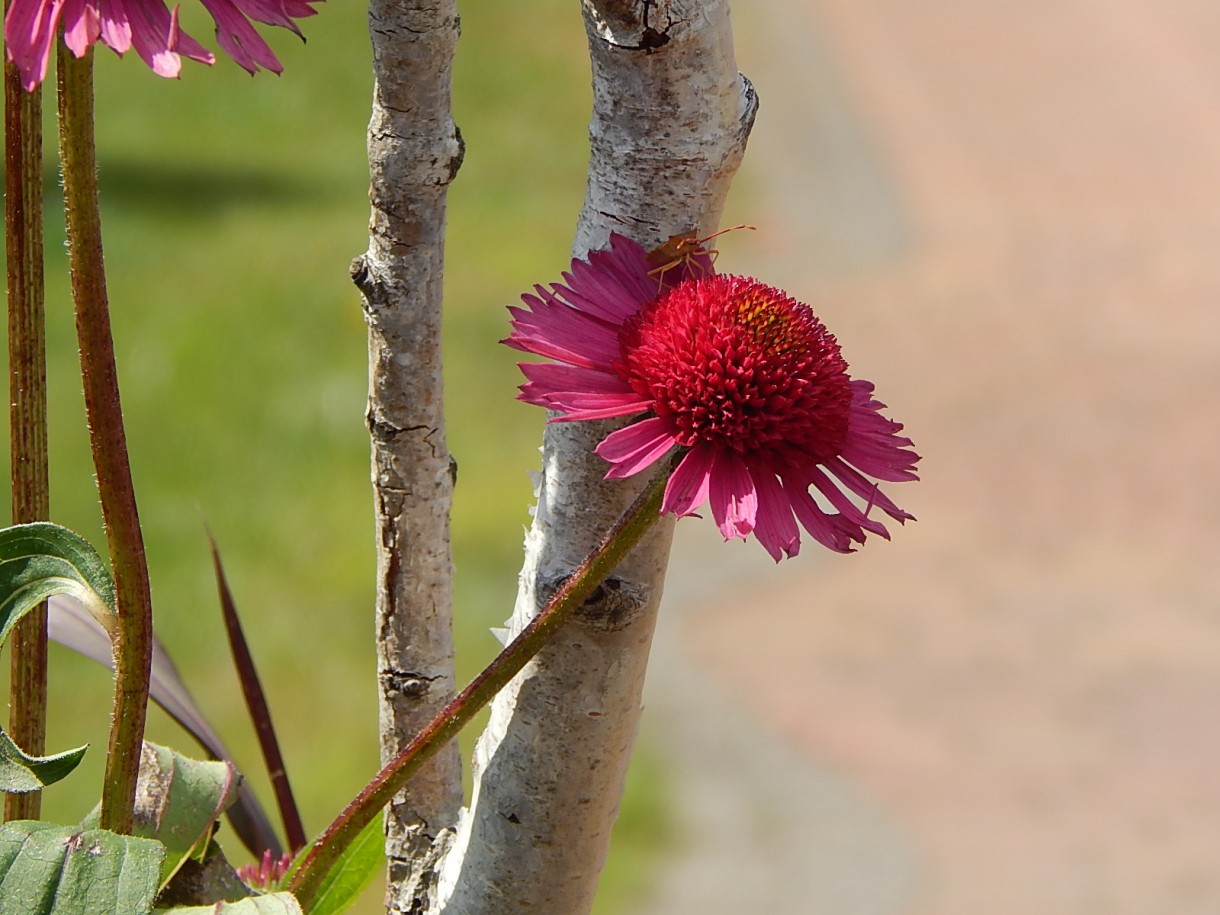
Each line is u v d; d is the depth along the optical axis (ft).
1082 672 23.04
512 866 5.00
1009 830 19.60
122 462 4.14
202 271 36.42
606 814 4.99
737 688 22.30
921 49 63.21
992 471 29.27
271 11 3.81
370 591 23.18
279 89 53.11
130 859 4.02
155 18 3.61
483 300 35.32
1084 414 31.68
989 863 18.86
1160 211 45.09
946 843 19.22
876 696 22.30
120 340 32.07
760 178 46.65
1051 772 20.70
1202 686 22.61
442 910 5.26
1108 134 52.95
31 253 4.59
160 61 3.54
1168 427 31.07
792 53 61.11
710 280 4.60
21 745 4.93
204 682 20.83
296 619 22.34
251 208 41.52
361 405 29.63
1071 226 43.68
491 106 53.21
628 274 4.60
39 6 3.51
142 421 28.45
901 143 51.13
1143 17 69.15
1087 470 29.30
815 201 45.09
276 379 30.48
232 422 28.55
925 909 17.89
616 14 4.32
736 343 4.37
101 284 4.01
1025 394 32.60
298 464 27.17
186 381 30.22
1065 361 34.35
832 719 21.70
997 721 21.80
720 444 4.32
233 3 3.76
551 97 54.54
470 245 39.58
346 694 20.76
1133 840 19.33
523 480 26.50
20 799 5.01
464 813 5.31
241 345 31.83
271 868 6.10
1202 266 40.50
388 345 5.02
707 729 21.33
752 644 23.47
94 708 19.44
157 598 22.67
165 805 5.08
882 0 70.64
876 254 41.34
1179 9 70.33
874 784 20.33
